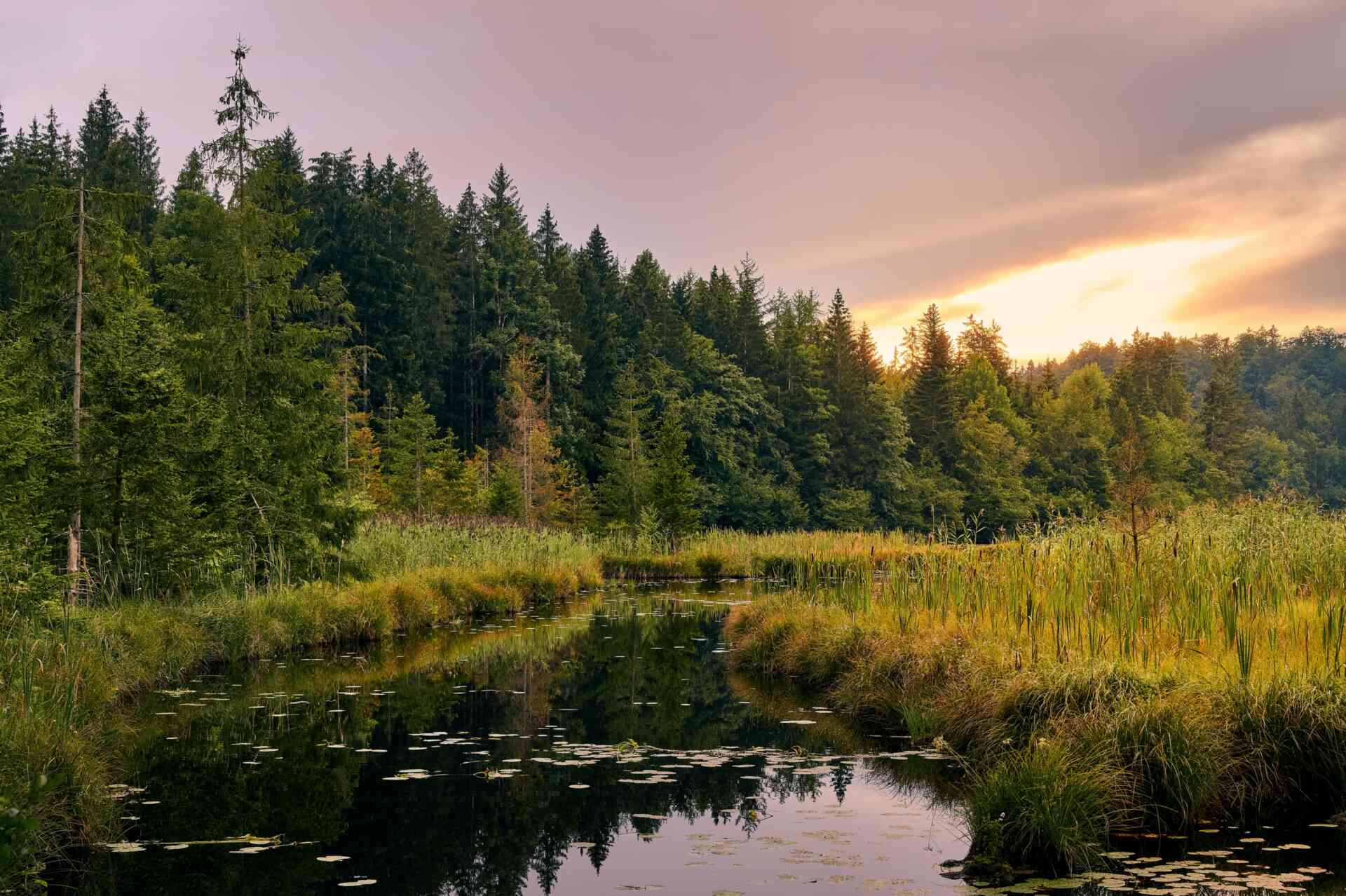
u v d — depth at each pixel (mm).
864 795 7691
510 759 8977
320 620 16125
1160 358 109438
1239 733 7301
